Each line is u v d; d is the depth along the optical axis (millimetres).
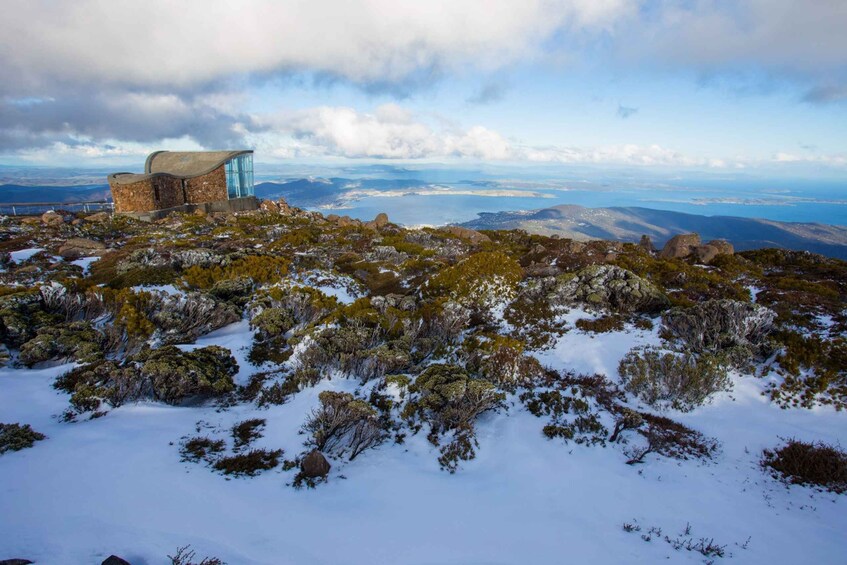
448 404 11578
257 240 35875
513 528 7617
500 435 11203
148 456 9734
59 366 14766
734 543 7387
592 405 12500
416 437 11078
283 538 7125
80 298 18797
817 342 14586
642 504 8594
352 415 10758
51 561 5730
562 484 9219
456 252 35094
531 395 12898
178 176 49594
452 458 10258
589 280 20969
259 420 12281
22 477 8320
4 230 37438
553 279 21688
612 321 18078
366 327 17438
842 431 11289
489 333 17234
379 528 7562
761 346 14930
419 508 8289
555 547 7047
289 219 48062
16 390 12891
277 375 15367
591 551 6953
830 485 9398
